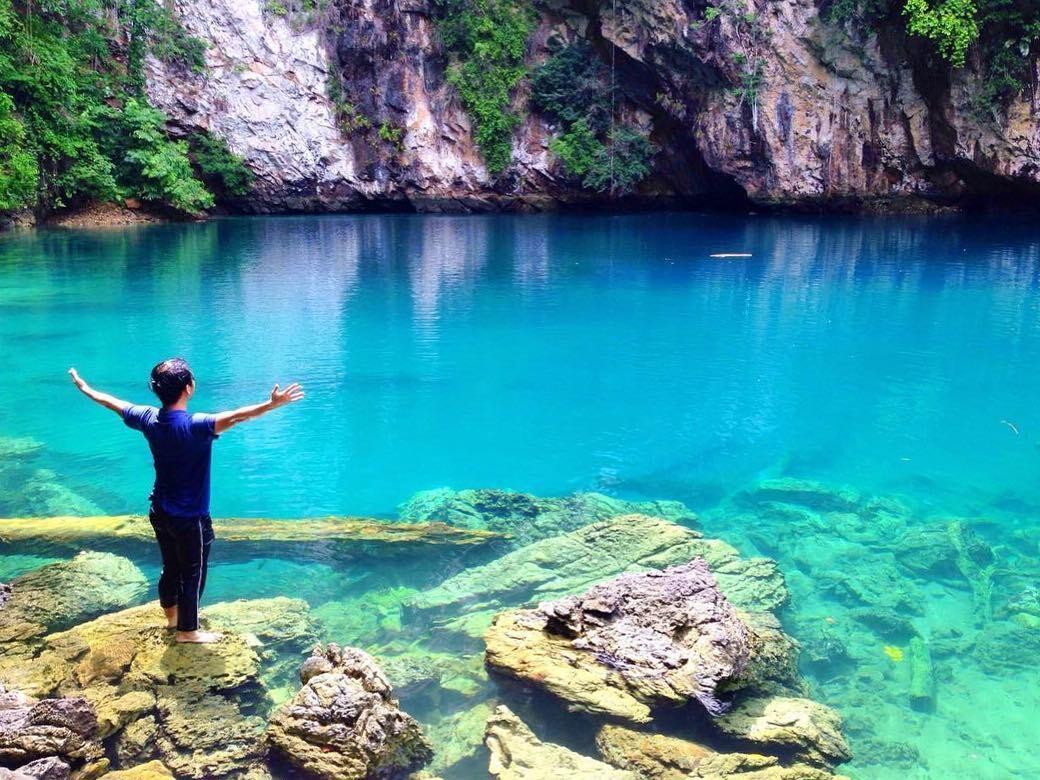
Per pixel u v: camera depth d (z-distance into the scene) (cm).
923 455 728
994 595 498
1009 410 836
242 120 2627
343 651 379
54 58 2153
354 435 759
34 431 742
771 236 2059
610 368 961
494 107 2744
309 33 2655
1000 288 1377
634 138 2703
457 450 732
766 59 2458
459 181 2819
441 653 423
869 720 383
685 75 2581
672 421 806
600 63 2739
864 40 2386
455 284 1438
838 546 564
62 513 579
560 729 366
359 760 324
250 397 841
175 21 2523
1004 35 2219
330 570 511
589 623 409
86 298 1287
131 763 331
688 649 393
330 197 2775
